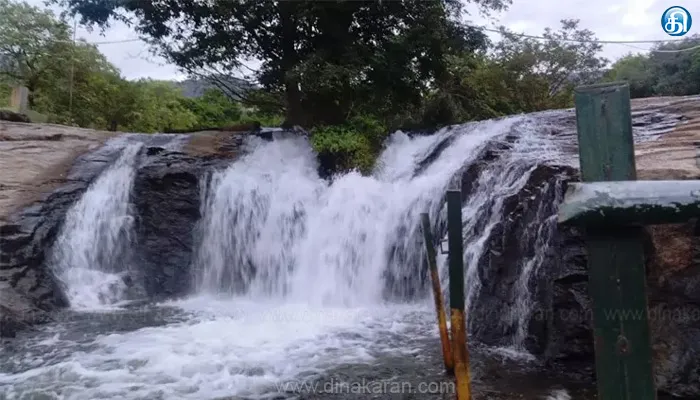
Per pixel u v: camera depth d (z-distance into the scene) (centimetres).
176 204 1288
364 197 1219
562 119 1146
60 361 720
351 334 841
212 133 1501
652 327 524
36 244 1059
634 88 2495
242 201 1291
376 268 1145
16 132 1412
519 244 741
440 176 1141
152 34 1588
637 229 141
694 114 948
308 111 1602
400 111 1695
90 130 1505
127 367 694
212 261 1277
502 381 605
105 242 1229
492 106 2191
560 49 2402
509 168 912
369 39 1568
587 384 594
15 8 2342
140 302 1138
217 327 895
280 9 1500
